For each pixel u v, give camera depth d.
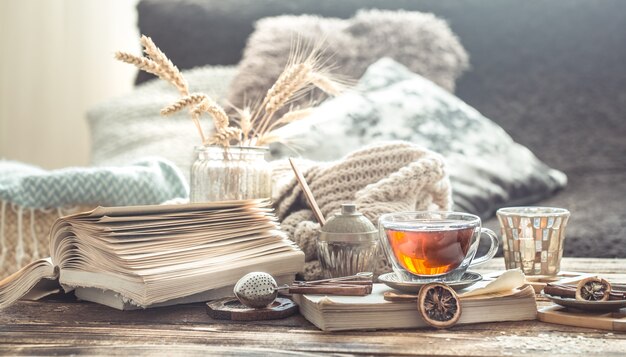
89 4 3.42
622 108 2.39
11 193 1.74
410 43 2.43
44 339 1.11
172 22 2.73
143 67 1.33
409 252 1.17
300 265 1.29
